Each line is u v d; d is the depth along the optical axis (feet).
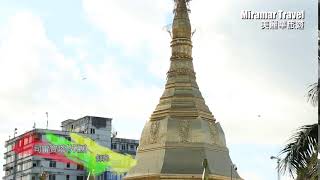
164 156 284.00
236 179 293.02
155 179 278.67
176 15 321.52
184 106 299.38
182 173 276.41
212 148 290.97
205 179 221.25
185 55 315.37
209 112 306.35
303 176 101.55
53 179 526.57
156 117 301.84
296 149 100.89
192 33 321.11
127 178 290.56
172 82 309.63
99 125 553.64
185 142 286.66
